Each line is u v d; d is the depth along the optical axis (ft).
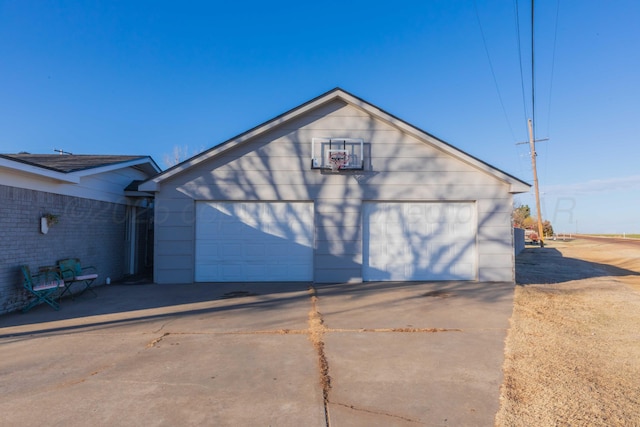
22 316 23.18
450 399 12.22
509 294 30.17
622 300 28.22
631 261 70.03
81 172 30.40
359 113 35.78
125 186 40.52
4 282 23.48
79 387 13.07
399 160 35.70
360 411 11.44
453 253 35.88
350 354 16.40
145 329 20.36
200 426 10.57
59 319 22.48
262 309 24.91
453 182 35.70
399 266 35.86
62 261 28.84
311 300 27.63
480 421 10.89
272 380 13.65
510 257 35.58
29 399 12.17
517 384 13.32
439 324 21.36
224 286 33.40
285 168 35.45
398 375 14.15
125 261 40.63
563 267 54.29
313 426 10.60
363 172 35.53
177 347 17.35
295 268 35.63
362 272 35.40
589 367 14.93
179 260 34.86
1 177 23.32
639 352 16.67
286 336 19.08
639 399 12.21
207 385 13.23
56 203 28.76
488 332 19.81
